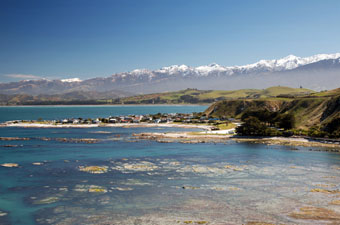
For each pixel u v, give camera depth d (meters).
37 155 135.12
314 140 186.25
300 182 91.44
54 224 62.03
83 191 82.31
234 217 65.38
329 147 161.75
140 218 64.69
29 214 66.88
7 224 62.03
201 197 77.88
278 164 117.19
